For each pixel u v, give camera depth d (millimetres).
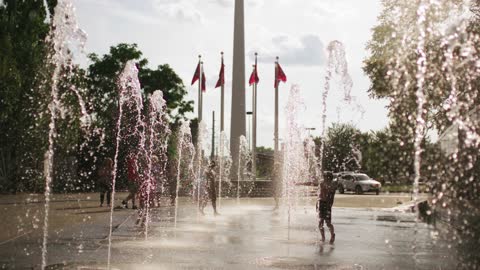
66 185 32562
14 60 30469
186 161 34812
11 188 30375
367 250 9523
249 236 11844
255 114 44219
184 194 32844
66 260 7973
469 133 7801
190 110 57156
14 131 30047
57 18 10656
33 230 11961
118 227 13328
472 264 7551
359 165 50938
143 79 54812
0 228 12281
